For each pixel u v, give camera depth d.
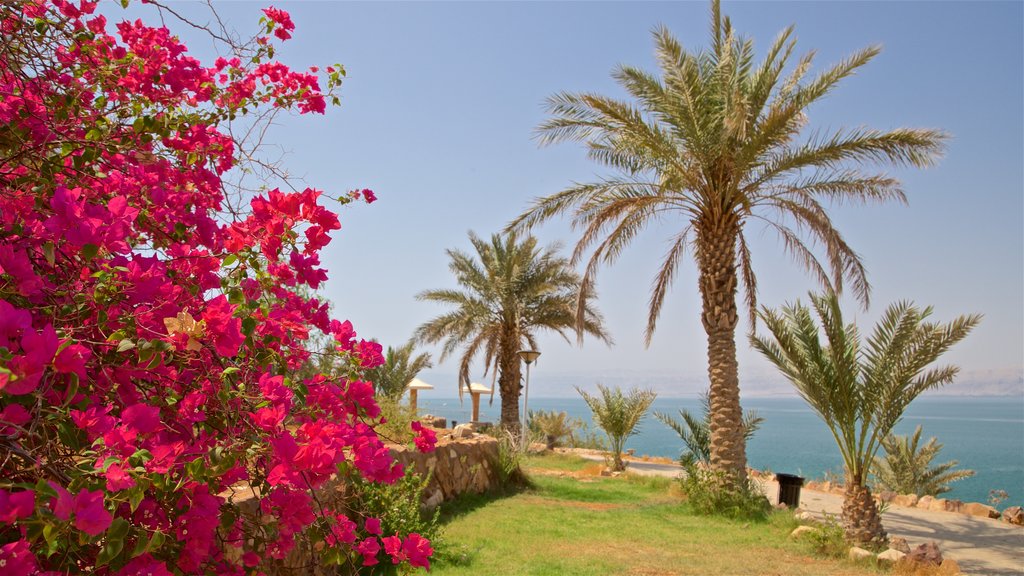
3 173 2.14
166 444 1.82
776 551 8.77
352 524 2.56
